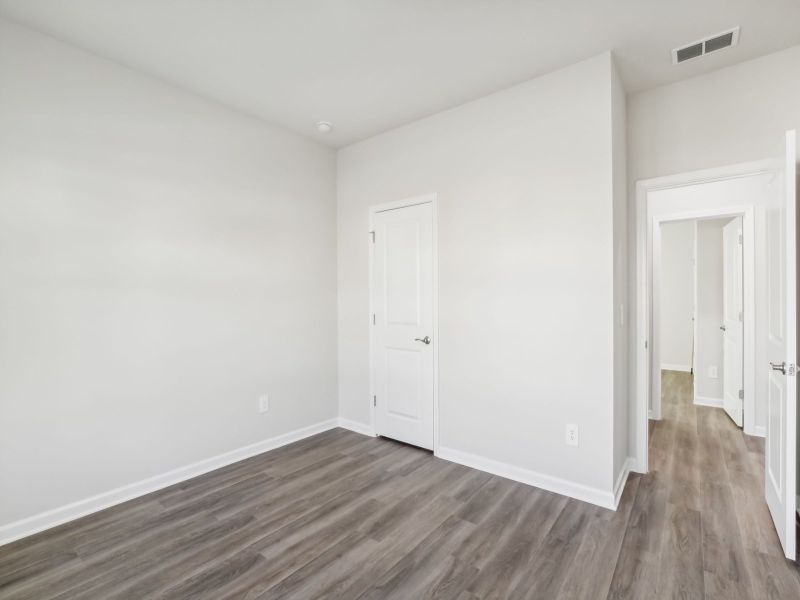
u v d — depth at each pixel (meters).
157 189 2.62
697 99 2.61
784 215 1.93
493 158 2.82
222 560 1.92
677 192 3.96
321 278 3.70
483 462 2.88
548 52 2.36
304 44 2.28
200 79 2.64
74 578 1.80
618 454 2.54
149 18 2.05
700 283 4.61
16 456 2.09
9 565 1.88
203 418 2.86
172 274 2.69
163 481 2.65
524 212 2.68
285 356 3.40
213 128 2.92
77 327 2.29
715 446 3.31
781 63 2.35
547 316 2.59
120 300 2.46
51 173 2.20
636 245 2.83
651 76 2.61
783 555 1.91
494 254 2.82
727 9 1.99
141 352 2.55
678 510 2.32
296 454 3.19
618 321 2.50
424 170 3.21
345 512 2.34
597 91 2.39
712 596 1.66
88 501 2.33
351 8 1.99
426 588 1.73
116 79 2.45
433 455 3.17
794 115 2.33
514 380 2.73
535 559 1.91
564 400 2.53
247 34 2.19
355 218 3.71
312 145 3.62
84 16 2.04
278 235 3.34
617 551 1.96
